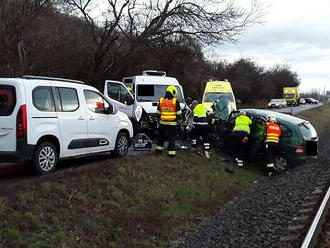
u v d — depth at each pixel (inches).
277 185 373.7
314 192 332.5
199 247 224.5
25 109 268.8
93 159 373.1
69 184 261.9
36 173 281.9
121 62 864.3
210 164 430.6
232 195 352.5
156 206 279.1
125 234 226.1
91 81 786.8
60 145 298.7
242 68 2078.0
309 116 1270.9
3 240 178.2
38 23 573.3
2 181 269.1
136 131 518.3
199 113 461.4
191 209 292.7
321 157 518.6
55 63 650.8
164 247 226.8
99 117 344.5
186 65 1144.8
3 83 274.2
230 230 251.0
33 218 202.8
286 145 431.2
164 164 375.9
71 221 217.8
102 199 257.4
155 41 876.0
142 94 559.2
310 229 230.4
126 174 315.9
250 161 492.4
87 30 787.4
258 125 464.1
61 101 304.5
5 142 269.6
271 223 259.6
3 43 492.1
